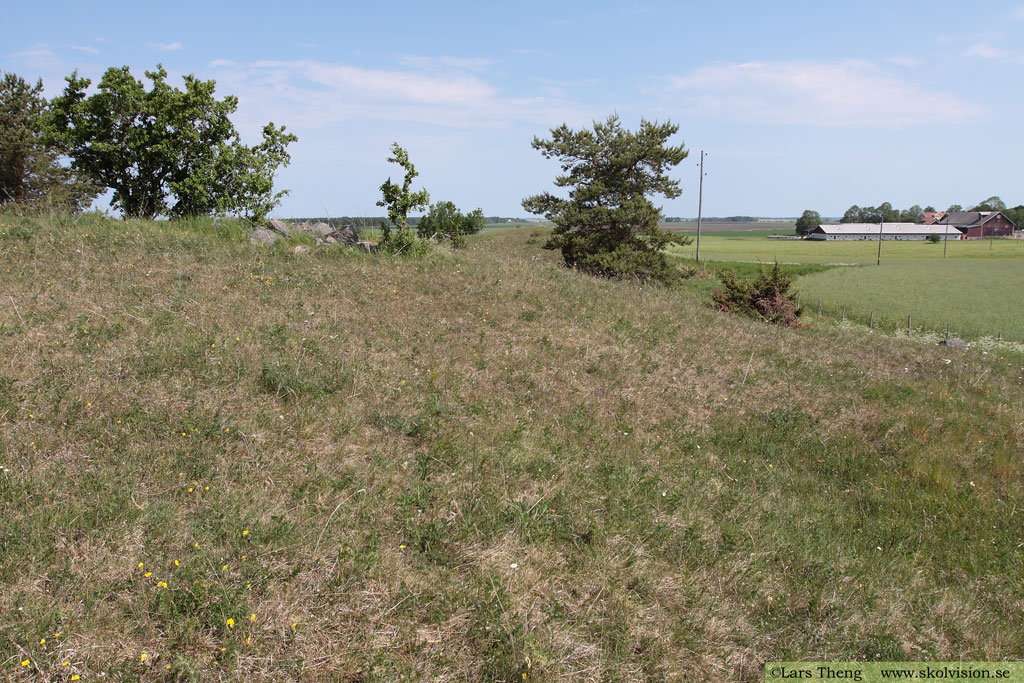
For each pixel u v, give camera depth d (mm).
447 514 4965
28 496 4320
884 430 8766
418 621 3883
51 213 12922
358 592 3977
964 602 5098
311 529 4457
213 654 3414
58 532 4031
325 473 5195
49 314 7355
